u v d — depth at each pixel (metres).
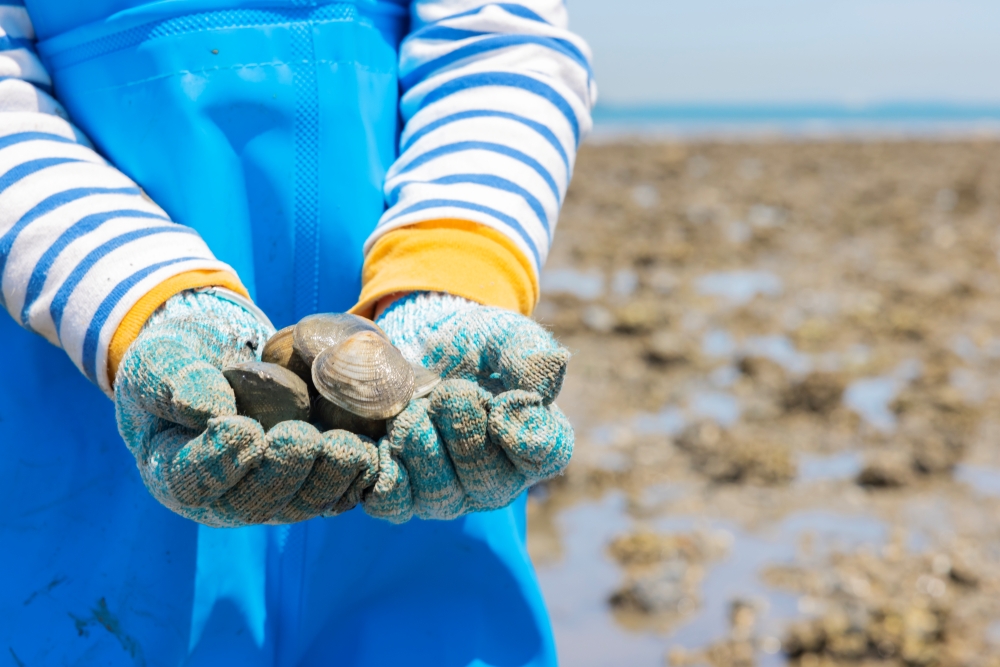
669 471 5.45
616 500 5.14
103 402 1.60
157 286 1.29
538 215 1.54
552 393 1.19
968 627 3.96
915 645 3.81
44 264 1.32
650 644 3.92
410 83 1.73
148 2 1.50
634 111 138.62
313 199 1.60
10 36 1.52
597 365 7.27
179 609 1.61
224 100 1.52
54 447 1.59
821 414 6.20
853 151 26.20
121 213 1.37
